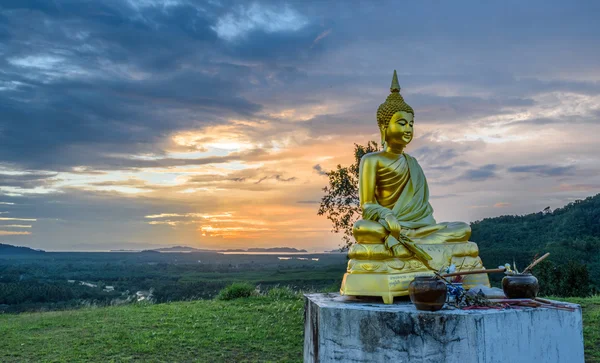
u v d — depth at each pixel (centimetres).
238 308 1447
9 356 991
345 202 1664
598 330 1068
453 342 614
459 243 835
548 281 1862
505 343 620
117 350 1021
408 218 850
